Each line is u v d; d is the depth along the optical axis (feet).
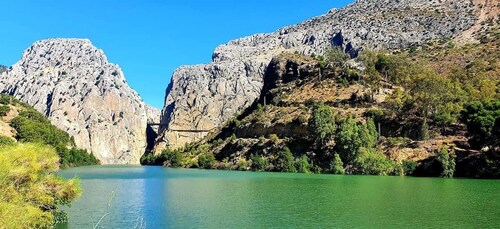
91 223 186.80
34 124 643.45
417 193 285.64
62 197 151.64
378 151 491.31
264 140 633.61
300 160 531.50
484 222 187.32
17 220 112.27
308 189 322.14
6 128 577.02
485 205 232.12
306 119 593.42
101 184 383.45
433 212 212.23
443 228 177.47
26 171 127.65
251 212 218.18
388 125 542.16
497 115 413.18
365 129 491.31
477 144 426.92
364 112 579.89
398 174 451.12
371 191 302.04
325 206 235.81
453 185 334.65
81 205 239.50
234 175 495.00
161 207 235.20
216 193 304.09
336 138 516.32
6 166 120.88
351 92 654.94
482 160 413.59
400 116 543.80
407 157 470.39
